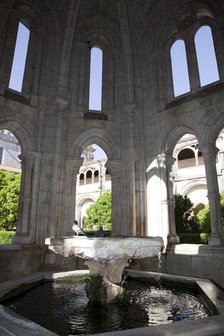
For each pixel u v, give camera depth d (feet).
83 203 123.13
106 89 43.75
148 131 39.11
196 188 91.76
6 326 10.28
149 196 36.99
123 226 36.37
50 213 33.68
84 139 39.40
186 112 35.24
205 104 33.47
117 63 43.86
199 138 33.12
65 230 34.78
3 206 66.49
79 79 42.04
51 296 18.48
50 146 36.42
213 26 35.42
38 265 32.01
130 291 19.97
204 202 89.15
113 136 40.34
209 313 14.70
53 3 41.50
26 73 38.45
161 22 41.39
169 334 9.53
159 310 15.60
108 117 41.37
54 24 41.32
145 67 42.19
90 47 45.37
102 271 18.47
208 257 28.63
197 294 18.78
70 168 37.47
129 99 40.11
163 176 36.17
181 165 99.09
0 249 28.94
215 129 32.30
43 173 35.22
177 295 18.80
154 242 18.01
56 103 38.11
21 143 35.94
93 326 13.25
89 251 16.62
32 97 37.11
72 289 20.33
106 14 45.39
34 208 33.73
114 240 16.57
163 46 41.24
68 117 39.04
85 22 44.93
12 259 29.68
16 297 18.06
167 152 37.24
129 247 16.90
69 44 39.73
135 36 43.45
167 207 35.12
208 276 28.17
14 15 38.09
